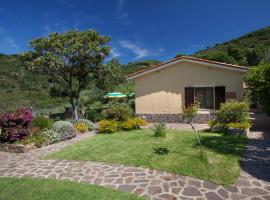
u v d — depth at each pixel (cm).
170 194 584
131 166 789
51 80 2162
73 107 2098
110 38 2072
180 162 796
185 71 1719
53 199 572
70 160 888
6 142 1162
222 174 690
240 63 4481
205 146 991
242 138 1131
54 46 1898
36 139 1177
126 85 3334
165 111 1788
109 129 1434
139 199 558
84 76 2089
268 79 1304
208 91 1669
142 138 1187
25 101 2991
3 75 4053
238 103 1298
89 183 667
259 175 684
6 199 579
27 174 766
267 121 1633
